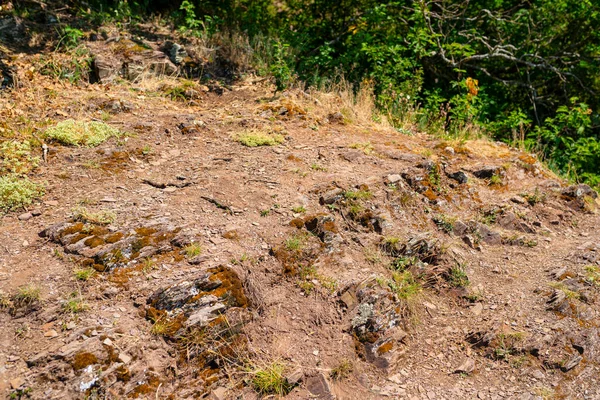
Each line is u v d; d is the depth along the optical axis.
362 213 5.01
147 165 5.55
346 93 7.71
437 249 4.86
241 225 4.65
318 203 5.07
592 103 10.92
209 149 5.99
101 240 4.27
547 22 10.38
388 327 4.12
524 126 9.77
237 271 4.15
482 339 4.19
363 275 4.42
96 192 4.99
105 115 6.38
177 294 3.83
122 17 8.88
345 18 10.24
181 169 5.51
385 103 8.00
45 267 4.05
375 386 3.81
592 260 4.98
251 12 10.25
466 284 4.67
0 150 5.33
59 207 4.76
